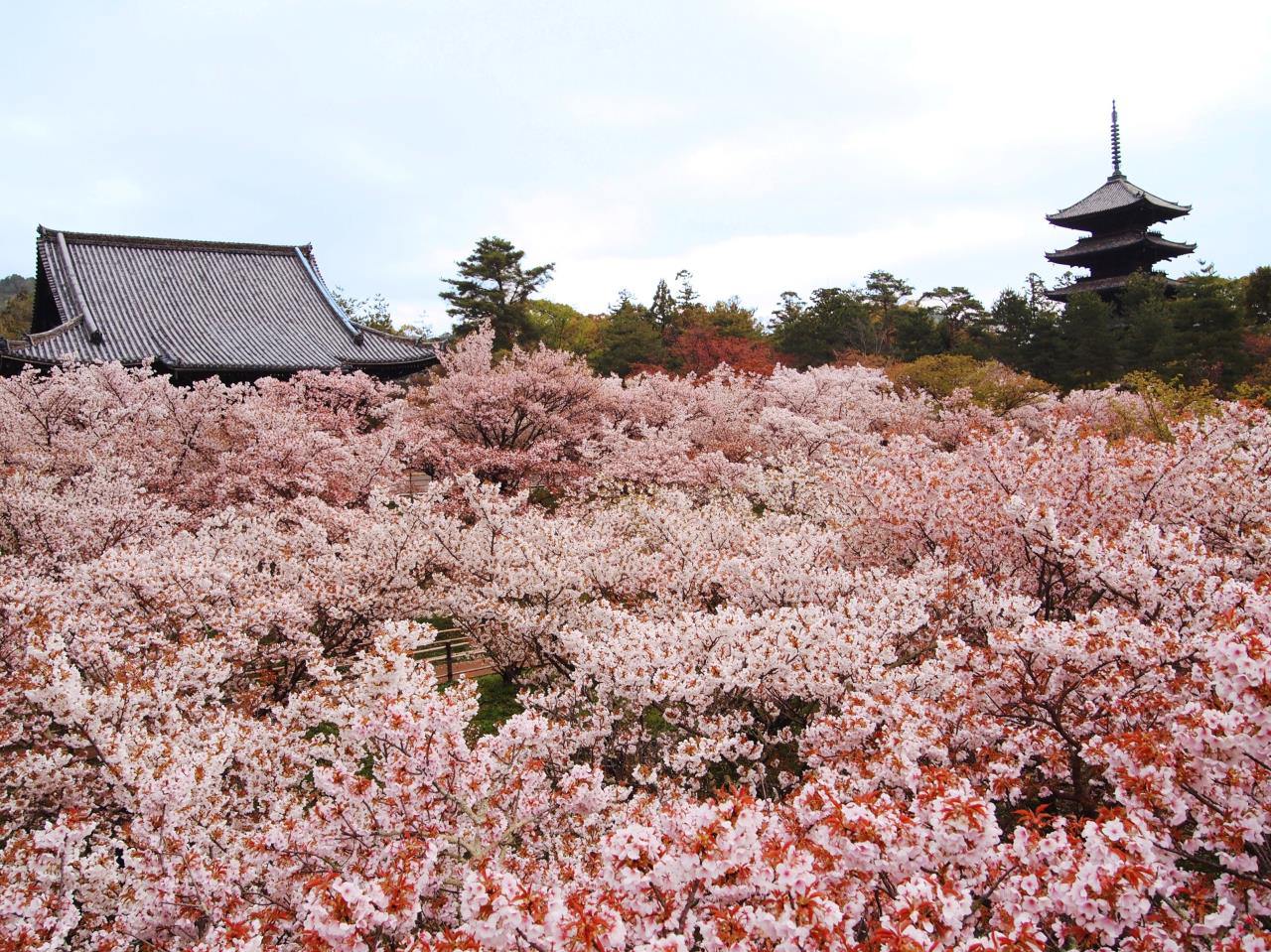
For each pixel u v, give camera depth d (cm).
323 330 2781
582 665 615
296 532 1023
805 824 341
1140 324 2856
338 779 407
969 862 299
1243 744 296
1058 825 298
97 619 623
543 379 1967
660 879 287
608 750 602
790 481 1265
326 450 1434
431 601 945
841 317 3941
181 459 1459
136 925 392
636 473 1595
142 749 464
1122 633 466
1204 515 718
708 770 595
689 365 3769
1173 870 329
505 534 868
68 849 414
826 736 486
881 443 1695
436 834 382
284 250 3067
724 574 773
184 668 592
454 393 1938
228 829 462
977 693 494
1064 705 491
